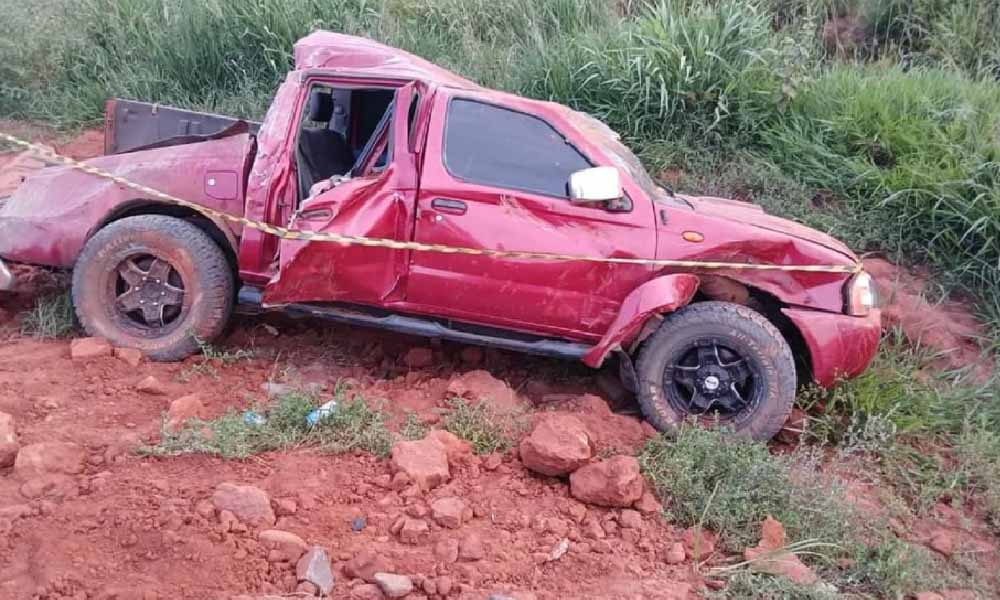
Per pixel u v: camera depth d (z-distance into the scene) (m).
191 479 4.46
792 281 5.48
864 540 4.77
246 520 4.16
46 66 10.33
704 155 8.61
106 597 3.67
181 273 5.63
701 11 9.14
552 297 5.42
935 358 6.75
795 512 4.73
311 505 4.36
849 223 7.85
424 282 5.43
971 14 10.23
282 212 5.59
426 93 5.48
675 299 5.23
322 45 5.81
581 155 5.44
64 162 5.59
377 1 10.36
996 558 4.96
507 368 6.15
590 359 5.44
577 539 4.43
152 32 10.29
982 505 5.37
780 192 8.19
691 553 4.48
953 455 5.80
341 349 6.16
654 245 5.39
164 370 5.59
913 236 7.71
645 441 5.21
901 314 6.96
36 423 4.84
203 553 3.93
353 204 5.33
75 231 5.78
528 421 5.24
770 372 5.33
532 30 9.81
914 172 7.68
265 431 4.88
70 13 10.63
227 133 6.21
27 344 5.81
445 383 5.60
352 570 3.99
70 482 4.37
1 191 8.22
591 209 5.38
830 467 5.44
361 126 6.46
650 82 8.54
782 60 8.67
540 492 4.73
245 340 6.15
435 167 5.37
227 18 10.02
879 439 5.62
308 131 6.09
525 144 5.46
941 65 9.66
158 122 6.72
